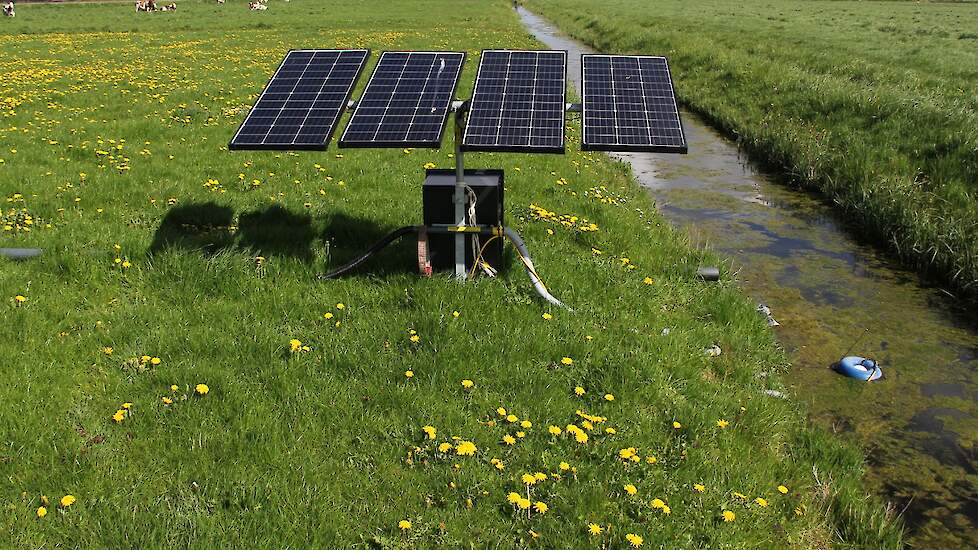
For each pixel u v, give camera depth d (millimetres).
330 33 39500
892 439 6219
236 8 63000
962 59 26438
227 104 17766
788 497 5184
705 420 5727
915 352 7789
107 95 18062
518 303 7172
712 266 9289
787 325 8391
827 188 13711
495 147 6594
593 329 6945
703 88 24156
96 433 5059
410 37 37062
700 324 7684
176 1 72250
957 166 12352
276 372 5824
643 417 5672
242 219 9320
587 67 8125
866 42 33125
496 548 4320
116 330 6305
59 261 7422
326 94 7656
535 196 11000
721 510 4789
